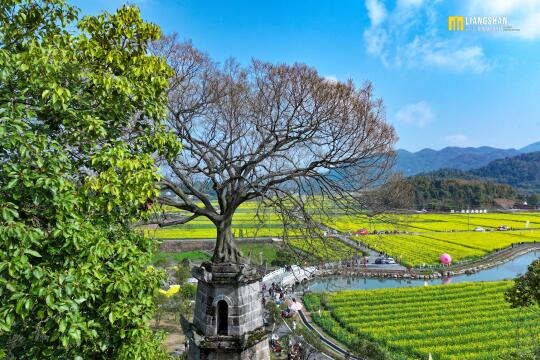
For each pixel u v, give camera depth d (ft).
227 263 45.03
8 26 33.01
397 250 241.35
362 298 146.00
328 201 64.59
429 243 272.31
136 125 37.91
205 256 213.66
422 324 120.06
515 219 421.18
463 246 265.34
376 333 112.37
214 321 44.16
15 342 28.40
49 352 27.30
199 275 45.42
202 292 46.11
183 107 50.01
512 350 98.48
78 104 34.76
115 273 30.81
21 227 24.58
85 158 32.76
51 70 30.19
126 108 36.04
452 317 127.03
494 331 113.91
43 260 27.58
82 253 27.91
